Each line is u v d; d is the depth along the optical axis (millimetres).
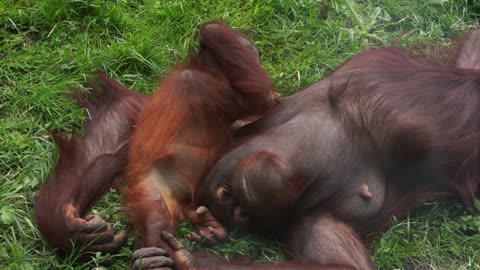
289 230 7316
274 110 7703
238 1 9609
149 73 8961
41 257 7188
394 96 7555
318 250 7094
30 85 8594
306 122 7500
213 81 7496
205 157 7375
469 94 7828
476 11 9852
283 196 6969
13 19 9172
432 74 7793
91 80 8734
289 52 9266
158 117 7395
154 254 6684
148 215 7027
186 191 7332
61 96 8555
